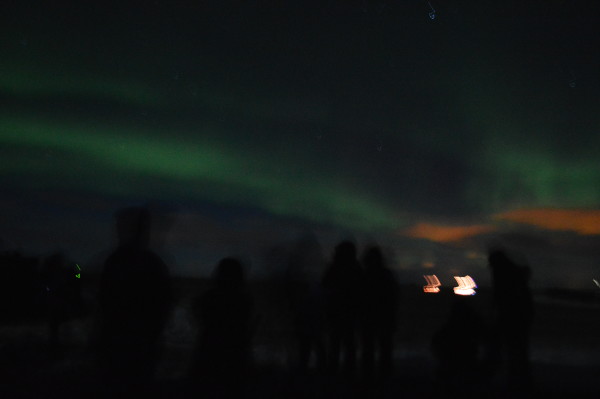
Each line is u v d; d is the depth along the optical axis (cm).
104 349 301
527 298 544
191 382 368
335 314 576
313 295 610
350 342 573
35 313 1007
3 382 527
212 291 376
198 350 368
